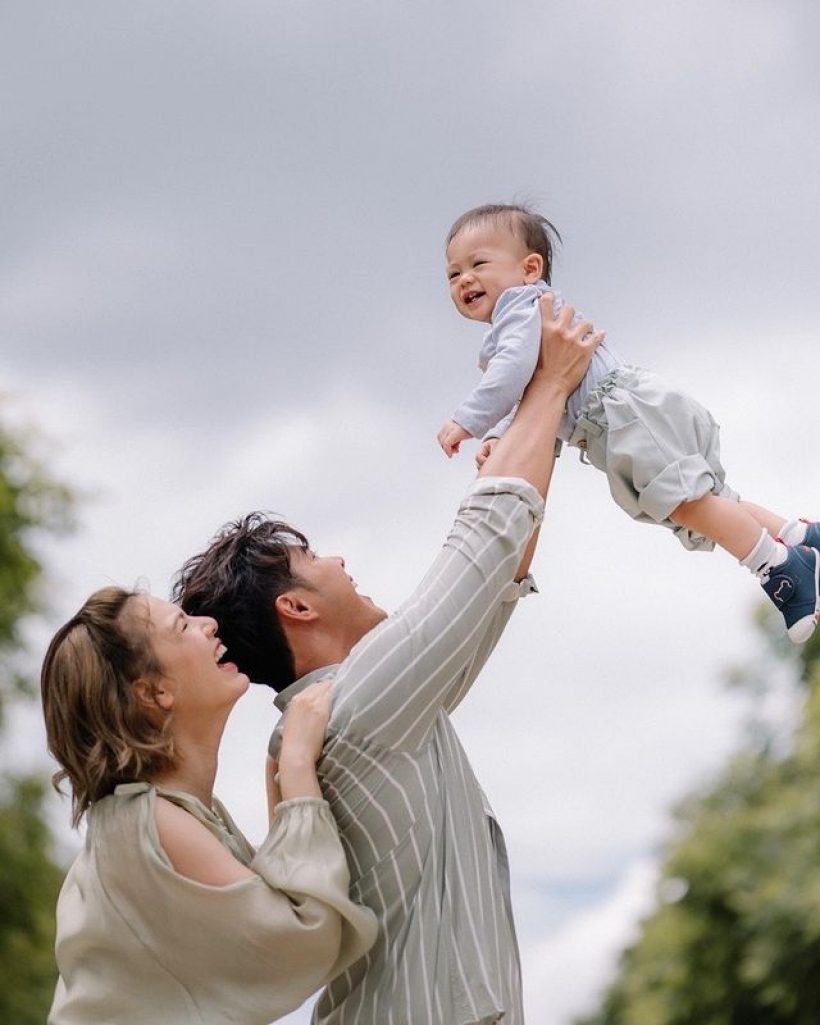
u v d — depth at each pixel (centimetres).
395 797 384
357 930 370
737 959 2169
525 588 430
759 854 2128
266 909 363
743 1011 2177
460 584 388
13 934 1767
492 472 402
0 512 1912
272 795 411
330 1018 387
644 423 427
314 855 370
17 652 1909
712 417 441
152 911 369
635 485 429
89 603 391
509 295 439
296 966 365
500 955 384
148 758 382
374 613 426
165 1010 368
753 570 427
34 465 1970
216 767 396
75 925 377
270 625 417
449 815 390
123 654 383
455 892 384
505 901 396
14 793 1839
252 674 422
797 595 422
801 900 2019
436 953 379
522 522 395
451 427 421
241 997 366
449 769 398
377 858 384
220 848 372
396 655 383
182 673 386
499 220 462
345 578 423
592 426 432
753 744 2462
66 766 388
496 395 418
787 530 431
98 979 372
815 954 2025
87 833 381
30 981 1750
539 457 407
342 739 383
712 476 429
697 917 2208
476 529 393
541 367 421
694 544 440
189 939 367
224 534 431
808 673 2420
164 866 367
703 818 2288
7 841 1788
